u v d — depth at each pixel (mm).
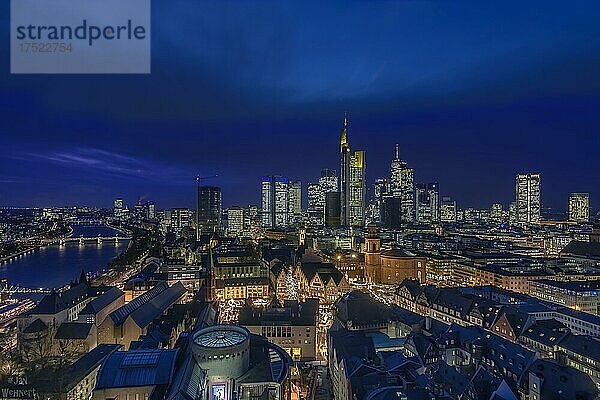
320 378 169000
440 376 137000
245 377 134500
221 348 132250
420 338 167375
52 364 162250
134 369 129375
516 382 136125
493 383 125750
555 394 123250
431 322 183875
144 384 125125
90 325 193625
